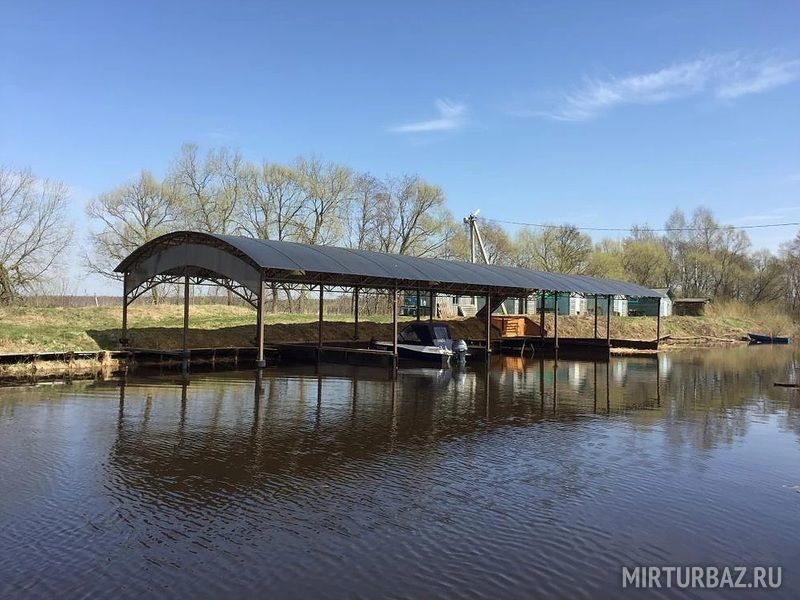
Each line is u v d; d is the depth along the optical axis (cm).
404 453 969
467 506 716
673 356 3180
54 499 728
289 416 1269
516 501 737
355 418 1259
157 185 4278
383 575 534
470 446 1022
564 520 675
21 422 1175
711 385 1912
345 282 2472
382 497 747
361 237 5094
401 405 1434
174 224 4297
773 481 835
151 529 636
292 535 623
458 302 4388
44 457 917
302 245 2306
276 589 506
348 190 4703
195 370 2141
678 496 765
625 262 7106
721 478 847
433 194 5103
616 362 2770
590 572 547
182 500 730
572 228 6253
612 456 964
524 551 590
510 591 508
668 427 1206
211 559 564
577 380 2017
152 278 2333
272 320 3219
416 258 2703
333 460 919
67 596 491
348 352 2392
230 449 978
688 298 6912
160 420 1209
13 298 3372
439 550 589
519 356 3073
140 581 518
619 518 684
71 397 1488
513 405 1457
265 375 2009
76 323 2603
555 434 1127
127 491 761
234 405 1397
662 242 8125
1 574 528
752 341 4862
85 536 616
